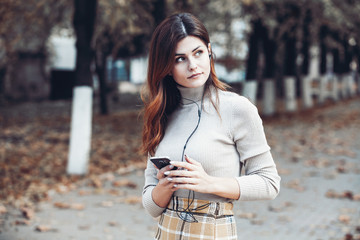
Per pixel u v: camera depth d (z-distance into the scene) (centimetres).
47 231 458
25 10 1034
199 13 1259
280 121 1488
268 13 1310
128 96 2691
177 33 175
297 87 2556
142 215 529
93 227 478
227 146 178
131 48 1478
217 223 177
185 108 188
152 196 184
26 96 2245
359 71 2703
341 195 611
